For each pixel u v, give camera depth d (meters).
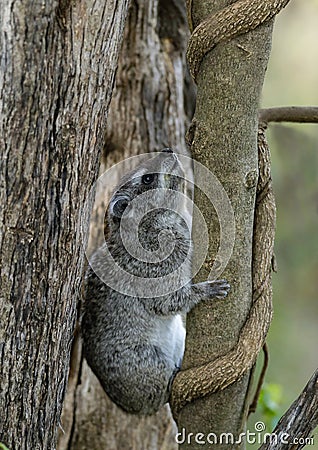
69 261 6.15
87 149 6.05
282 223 13.22
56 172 5.92
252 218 6.23
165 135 9.66
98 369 8.28
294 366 14.93
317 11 16.02
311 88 15.85
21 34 5.61
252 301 6.33
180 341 8.20
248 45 5.94
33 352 6.14
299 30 16.06
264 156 6.48
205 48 6.01
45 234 5.98
